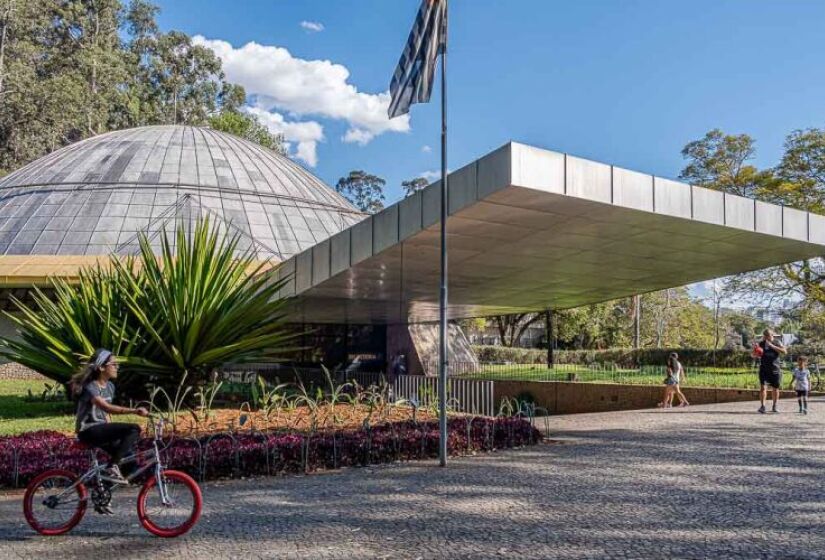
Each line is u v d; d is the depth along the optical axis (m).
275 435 10.13
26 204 32.88
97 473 6.36
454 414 14.82
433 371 34.69
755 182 37.28
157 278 15.39
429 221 14.65
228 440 9.69
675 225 15.09
